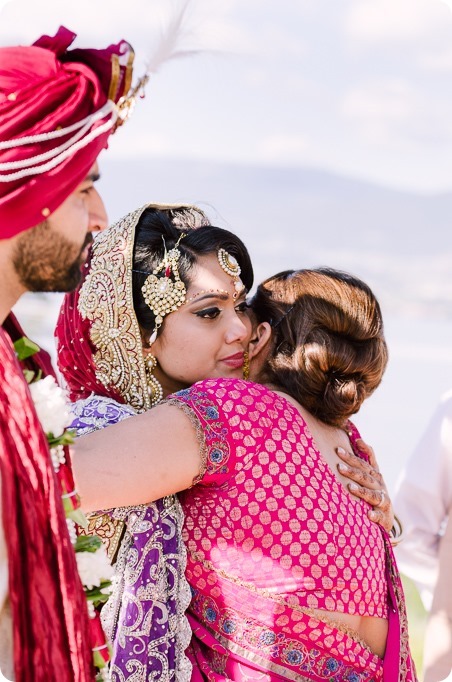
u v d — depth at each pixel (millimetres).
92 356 2844
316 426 2604
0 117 1854
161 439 2316
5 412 1851
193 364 2787
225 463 2375
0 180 1837
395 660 2510
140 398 2828
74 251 1958
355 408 2623
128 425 2328
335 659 2391
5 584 1845
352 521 2490
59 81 1893
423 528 3779
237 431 2396
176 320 2770
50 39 1979
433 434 3797
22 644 1811
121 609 2375
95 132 1916
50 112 1883
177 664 2340
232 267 2783
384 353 2711
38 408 1997
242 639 2373
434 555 3775
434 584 3748
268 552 2383
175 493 2480
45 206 1870
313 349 2582
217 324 2775
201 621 2428
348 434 2812
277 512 2389
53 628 1841
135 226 2797
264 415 2459
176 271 2756
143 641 2340
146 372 2834
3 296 1952
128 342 2789
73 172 1895
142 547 2396
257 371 2744
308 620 2361
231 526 2393
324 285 2688
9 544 1801
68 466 2064
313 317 2631
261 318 2787
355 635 2438
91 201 2041
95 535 2389
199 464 2348
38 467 1850
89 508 2229
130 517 2428
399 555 3807
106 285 2781
